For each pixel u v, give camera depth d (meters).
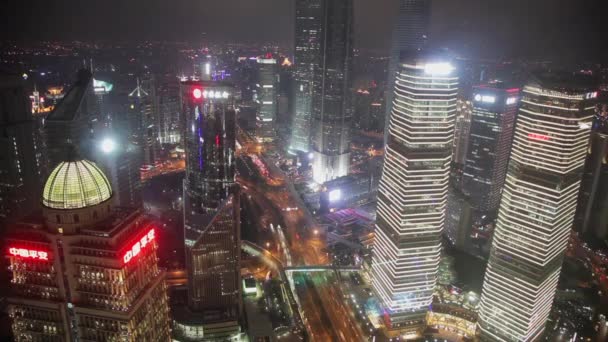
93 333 164.75
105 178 168.50
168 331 194.75
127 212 170.00
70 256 157.88
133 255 163.25
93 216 160.00
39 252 158.38
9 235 160.25
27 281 164.00
